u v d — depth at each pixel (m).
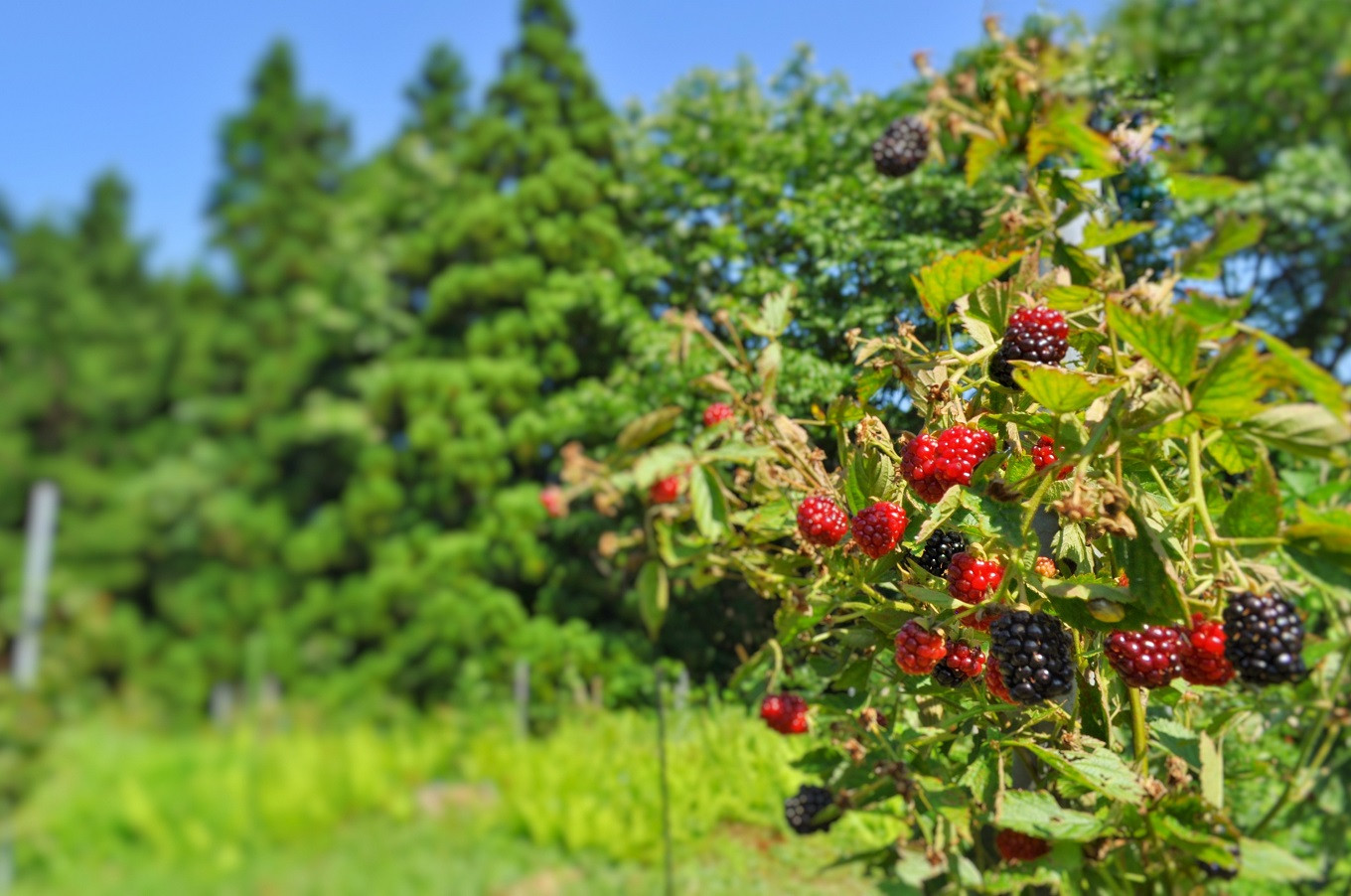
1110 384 0.95
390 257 12.79
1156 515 1.00
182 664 10.48
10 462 10.82
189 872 5.53
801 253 9.12
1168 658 0.91
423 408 11.80
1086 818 1.01
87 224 12.18
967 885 1.17
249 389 11.86
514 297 12.53
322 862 5.64
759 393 1.51
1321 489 1.28
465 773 7.41
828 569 1.43
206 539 11.11
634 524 10.49
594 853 5.22
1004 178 5.55
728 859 4.75
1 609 9.92
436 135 13.44
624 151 13.51
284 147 13.23
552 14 13.30
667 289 11.97
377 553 11.43
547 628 10.74
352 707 10.45
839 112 11.34
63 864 5.64
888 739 1.40
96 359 11.57
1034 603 1.02
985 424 1.26
